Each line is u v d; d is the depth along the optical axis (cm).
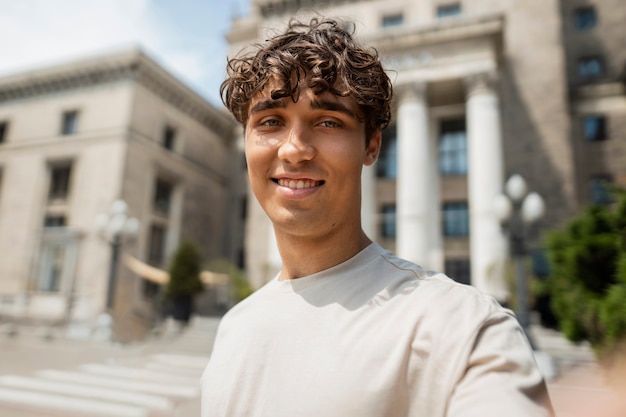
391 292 94
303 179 107
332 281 104
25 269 2511
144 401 761
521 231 968
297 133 105
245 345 105
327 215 107
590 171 2320
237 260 3272
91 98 2673
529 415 63
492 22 1802
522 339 76
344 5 2484
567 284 593
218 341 125
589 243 545
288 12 2498
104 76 2670
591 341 536
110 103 2614
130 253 2480
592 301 517
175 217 2884
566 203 2069
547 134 2161
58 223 2627
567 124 2144
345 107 106
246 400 96
